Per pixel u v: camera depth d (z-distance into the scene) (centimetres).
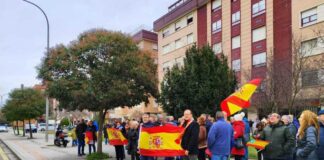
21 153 2112
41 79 1658
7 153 2353
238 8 4066
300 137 686
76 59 1584
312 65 2647
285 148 798
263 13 3700
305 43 3164
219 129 885
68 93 1548
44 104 4162
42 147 2600
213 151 888
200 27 4747
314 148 651
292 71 2608
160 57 5734
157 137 1095
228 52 4169
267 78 2700
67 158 1816
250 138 1186
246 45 3903
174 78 1947
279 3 3512
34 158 1834
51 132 5997
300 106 2600
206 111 1861
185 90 1912
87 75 1574
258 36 3756
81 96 1513
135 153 1345
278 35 3494
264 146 834
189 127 949
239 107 1055
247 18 3912
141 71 1593
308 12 3212
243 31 3966
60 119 7338
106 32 1675
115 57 1562
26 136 4675
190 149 941
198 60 1948
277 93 2544
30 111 4056
